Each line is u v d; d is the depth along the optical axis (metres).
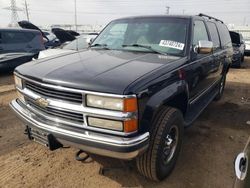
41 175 3.19
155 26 3.92
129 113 2.32
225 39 5.97
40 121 2.74
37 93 2.79
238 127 4.89
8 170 3.28
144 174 2.99
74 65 2.90
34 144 3.94
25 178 3.12
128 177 3.18
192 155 3.77
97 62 3.01
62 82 2.50
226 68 6.34
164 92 2.78
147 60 3.14
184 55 3.49
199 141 4.23
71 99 2.49
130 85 2.37
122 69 2.73
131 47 3.78
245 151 1.92
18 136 4.22
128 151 2.36
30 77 2.81
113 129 2.38
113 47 3.94
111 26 4.46
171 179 3.19
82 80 2.46
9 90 7.17
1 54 9.01
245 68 13.12
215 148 4.01
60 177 3.16
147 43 3.75
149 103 2.54
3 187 2.96
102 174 3.23
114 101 2.32
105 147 2.40
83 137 2.46
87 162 3.47
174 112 2.94
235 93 7.60
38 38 10.08
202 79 4.13
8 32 9.27
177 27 3.78
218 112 5.77
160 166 2.91
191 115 3.90
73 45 8.09
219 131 4.67
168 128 2.84
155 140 2.75
